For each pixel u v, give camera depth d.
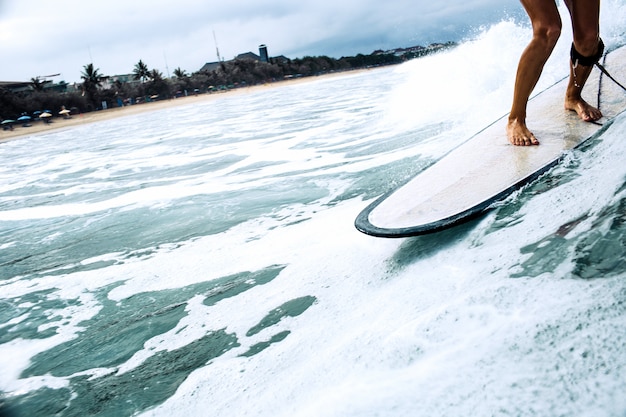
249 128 11.46
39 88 51.50
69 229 4.34
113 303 2.56
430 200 2.37
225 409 1.45
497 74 7.29
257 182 4.96
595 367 1.01
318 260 2.52
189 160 7.55
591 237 1.50
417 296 1.71
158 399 1.62
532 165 2.43
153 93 60.59
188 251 3.16
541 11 2.40
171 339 2.05
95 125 28.59
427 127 6.04
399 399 1.16
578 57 2.79
